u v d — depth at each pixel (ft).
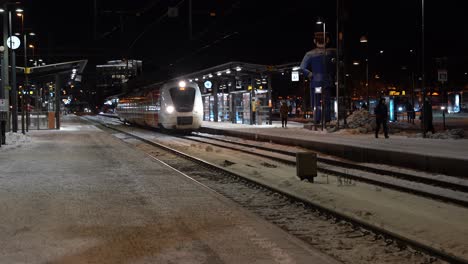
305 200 36.04
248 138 105.09
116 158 68.85
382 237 26.84
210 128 129.49
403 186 43.19
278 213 33.81
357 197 39.34
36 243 25.38
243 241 25.63
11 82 124.36
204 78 156.66
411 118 141.08
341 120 124.57
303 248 24.36
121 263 22.02
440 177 48.08
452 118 166.20
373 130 102.73
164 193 40.63
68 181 47.44
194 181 47.24
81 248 24.45
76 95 529.86
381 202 37.35
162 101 121.70
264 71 135.33
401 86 241.76
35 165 60.49
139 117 154.71
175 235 26.96
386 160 60.44
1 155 72.79
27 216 31.89
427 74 223.92
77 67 143.95
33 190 42.16
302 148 81.71
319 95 122.72
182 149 84.64
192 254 23.38
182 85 121.80
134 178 49.47
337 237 27.40
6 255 23.25
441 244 25.18
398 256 23.67
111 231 27.89
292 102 276.41
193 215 32.07
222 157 72.23
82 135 121.90
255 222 30.01
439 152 57.41
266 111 142.82
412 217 31.68
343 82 117.70
